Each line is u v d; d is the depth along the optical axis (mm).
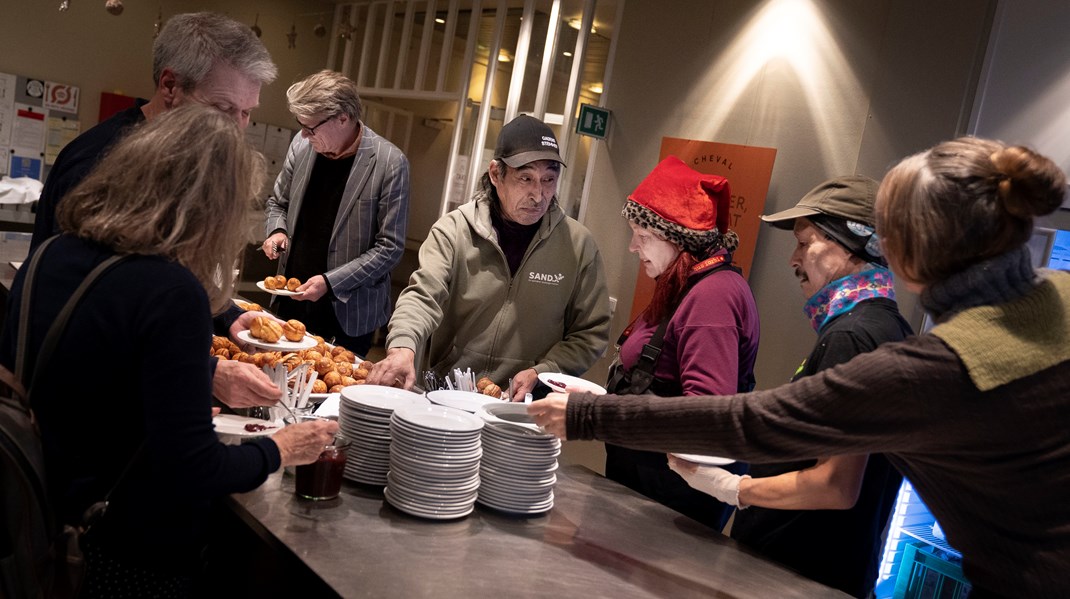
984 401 1109
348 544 1427
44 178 6316
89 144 1987
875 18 3402
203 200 1251
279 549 1400
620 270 4305
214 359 1787
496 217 2762
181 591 1411
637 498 1944
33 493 1172
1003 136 3010
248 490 1371
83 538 1308
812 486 1529
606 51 4547
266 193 7098
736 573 1568
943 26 3186
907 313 3186
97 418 1234
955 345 1127
